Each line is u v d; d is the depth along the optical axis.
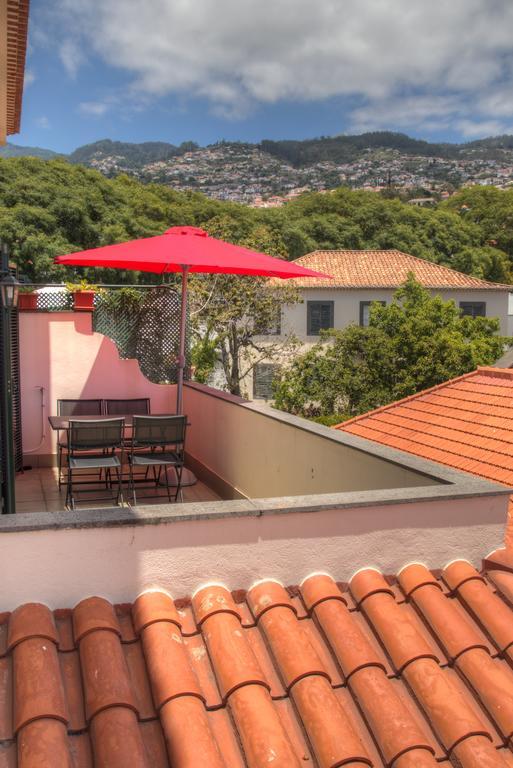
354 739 2.30
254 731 2.27
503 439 9.27
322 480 4.77
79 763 2.12
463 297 36.94
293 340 29.53
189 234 6.48
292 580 3.00
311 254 39.03
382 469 4.03
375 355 27.14
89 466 5.96
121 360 7.87
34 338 7.54
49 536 2.64
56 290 8.15
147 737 2.26
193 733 2.22
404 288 29.77
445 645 2.83
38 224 38.09
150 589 2.79
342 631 2.75
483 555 3.32
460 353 26.77
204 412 7.39
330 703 2.42
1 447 5.03
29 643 2.46
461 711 2.49
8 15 5.76
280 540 2.96
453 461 9.14
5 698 2.29
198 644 2.65
